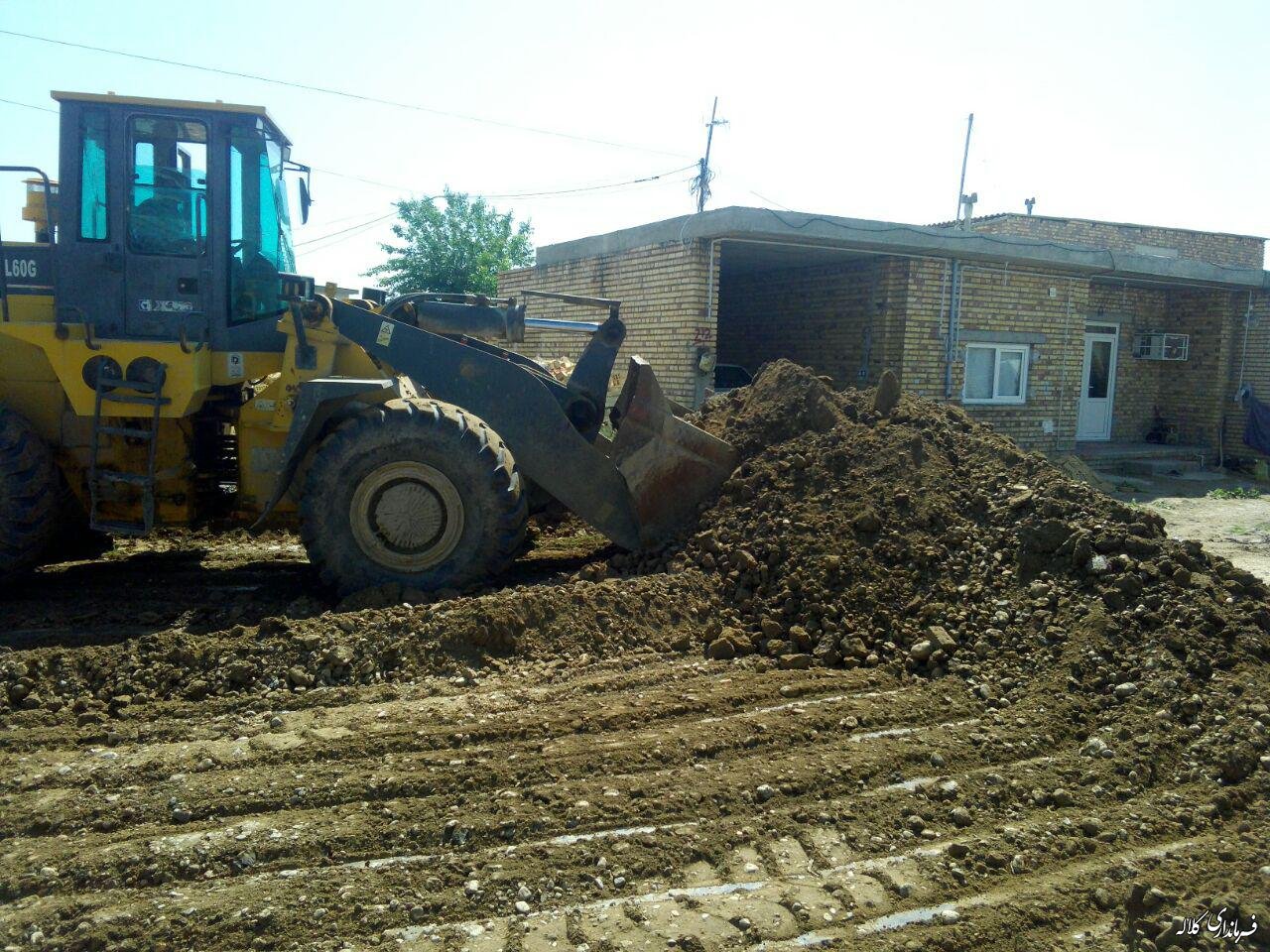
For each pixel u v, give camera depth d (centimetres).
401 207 3356
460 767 373
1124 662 439
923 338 1327
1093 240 1970
